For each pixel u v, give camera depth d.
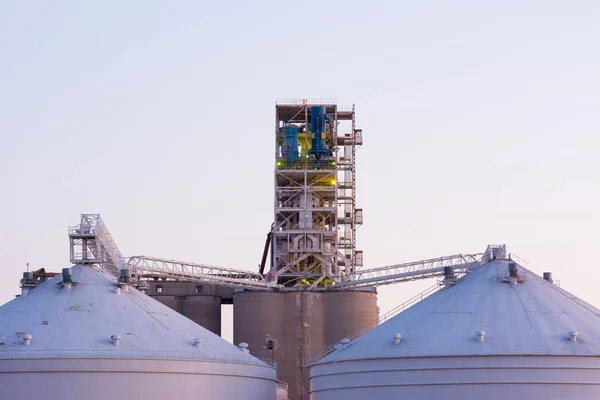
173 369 127.00
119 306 135.12
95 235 142.50
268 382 141.62
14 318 130.88
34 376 122.12
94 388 123.00
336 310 183.88
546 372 119.81
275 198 190.88
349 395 129.25
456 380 121.69
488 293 133.12
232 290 196.12
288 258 190.50
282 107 196.00
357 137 199.50
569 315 128.12
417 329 129.88
